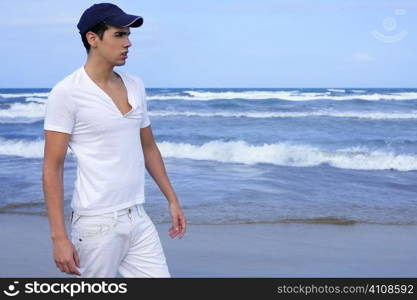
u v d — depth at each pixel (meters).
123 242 2.36
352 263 4.79
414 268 4.65
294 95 34.75
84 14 2.25
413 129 19.12
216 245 5.32
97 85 2.26
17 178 9.41
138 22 2.26
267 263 4.75
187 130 19.08
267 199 7.57
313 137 16.88
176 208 2.66
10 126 21.19
